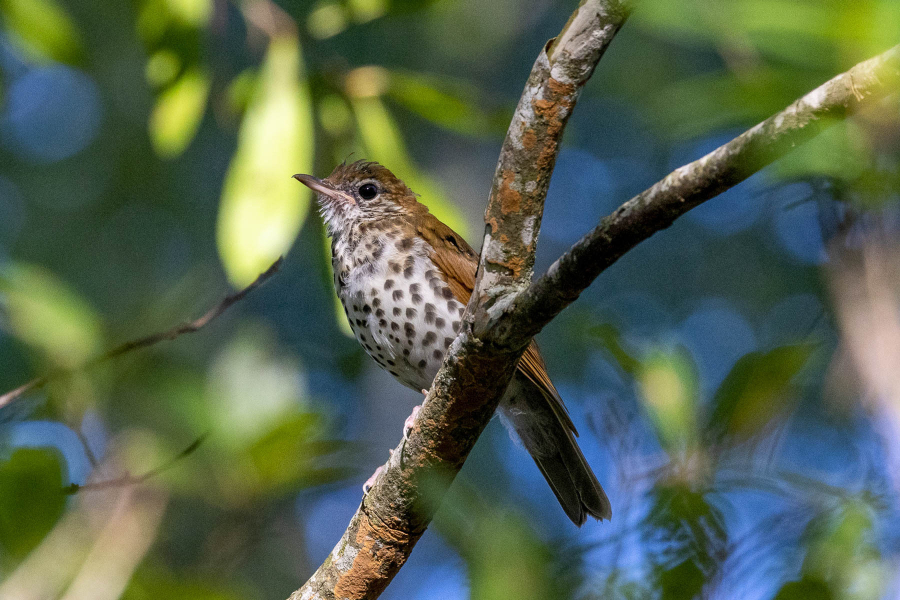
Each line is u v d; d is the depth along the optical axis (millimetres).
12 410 8906
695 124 6176
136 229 22422
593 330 8414
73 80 23312
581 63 6328
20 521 6465
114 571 8977
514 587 5398
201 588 6914
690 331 21109
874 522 6953
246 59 21016
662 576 6570
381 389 20906
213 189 22656
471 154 23281
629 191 22062
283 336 21281
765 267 21000
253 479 8773
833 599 6488
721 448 7344
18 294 9016
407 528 7902
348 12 10883
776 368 7355
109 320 12242
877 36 5234
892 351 7879
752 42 5754
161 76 10836
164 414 9602
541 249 22562
